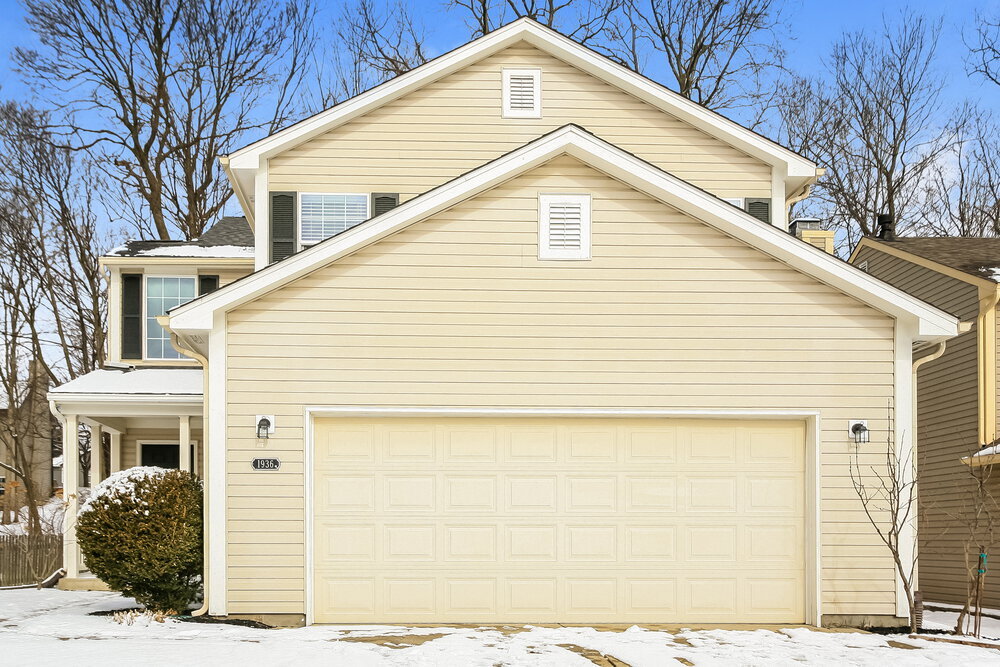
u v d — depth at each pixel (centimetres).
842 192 2981
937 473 1611
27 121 2889
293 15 3073
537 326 1083
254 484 1044
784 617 1085
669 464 1097
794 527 1096
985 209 2989
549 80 1457
